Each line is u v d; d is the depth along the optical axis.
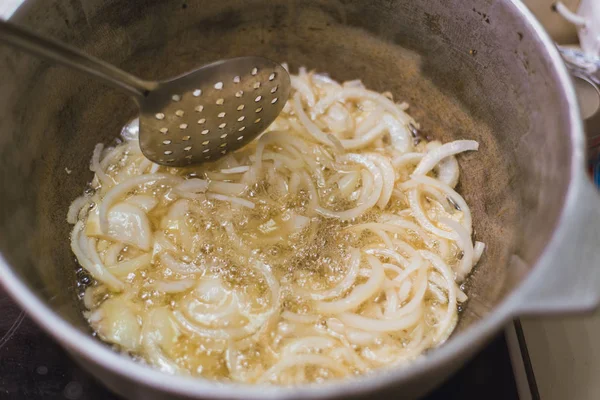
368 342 0.44
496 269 0.46
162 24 0.50
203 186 0.50
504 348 0.45
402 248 0.48
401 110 0.56
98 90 0.50
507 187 0.48
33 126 0.45
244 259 0.48
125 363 0.32
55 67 0.45
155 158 0.48
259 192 0.51
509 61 0.46
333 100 0.56
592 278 0.34
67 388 0.43
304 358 0.43
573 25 0.58
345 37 0.54
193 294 0.46
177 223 0.49
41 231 0.45
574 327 0.46
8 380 0.43
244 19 0.53
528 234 0.42
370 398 0.33
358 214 0.50
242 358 0.44
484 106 0.50
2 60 0.41
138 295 0.46
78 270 0.47
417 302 0.46
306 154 0.52
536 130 0.44
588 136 0.51
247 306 0.45
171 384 0.31
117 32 0.49
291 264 0.48
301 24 0.54
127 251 0.48
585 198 0.36
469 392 0.43
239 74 0.45
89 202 0.50
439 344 0.45
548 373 0.44
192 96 0.45
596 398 0.44
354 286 0.46
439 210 0.52
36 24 0.43
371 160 0.52
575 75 0.51
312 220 0.49
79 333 0.33
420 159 0.53
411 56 0.53
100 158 0.52
